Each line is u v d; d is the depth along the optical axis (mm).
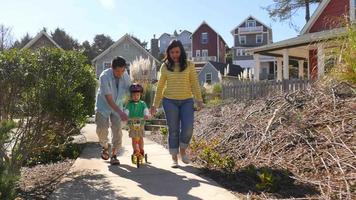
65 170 6859
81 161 7438
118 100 6926
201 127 9297
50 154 8266
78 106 6598
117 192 5211
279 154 5941
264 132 6707
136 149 6859
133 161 6953
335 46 7516
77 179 5953
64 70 6172
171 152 6590
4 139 4285
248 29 80625
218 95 21906
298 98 7367
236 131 7422
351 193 4359
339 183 4664
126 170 6543
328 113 6430
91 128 15016
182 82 6473
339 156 5211
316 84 7863
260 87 12195
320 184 4762
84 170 6613
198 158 7055
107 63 54750
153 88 19547
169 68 6496
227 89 14180
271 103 7852
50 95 5984
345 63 6977
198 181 5656
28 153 6188
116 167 6797
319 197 4438
